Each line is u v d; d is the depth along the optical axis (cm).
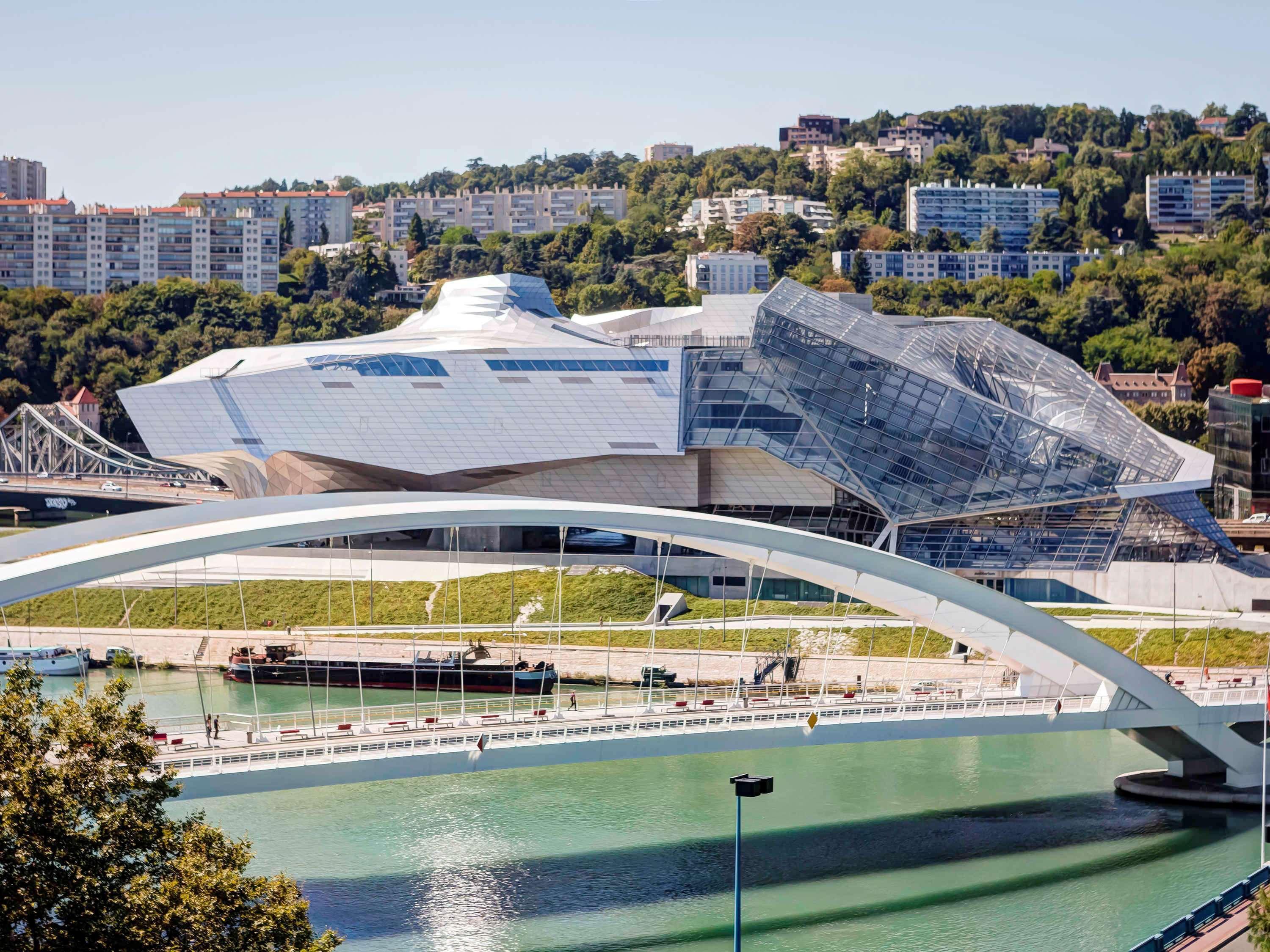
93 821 6912
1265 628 14600
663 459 17950
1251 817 10069
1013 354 19838
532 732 8912
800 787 10962
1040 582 16950
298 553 17600
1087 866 9094
